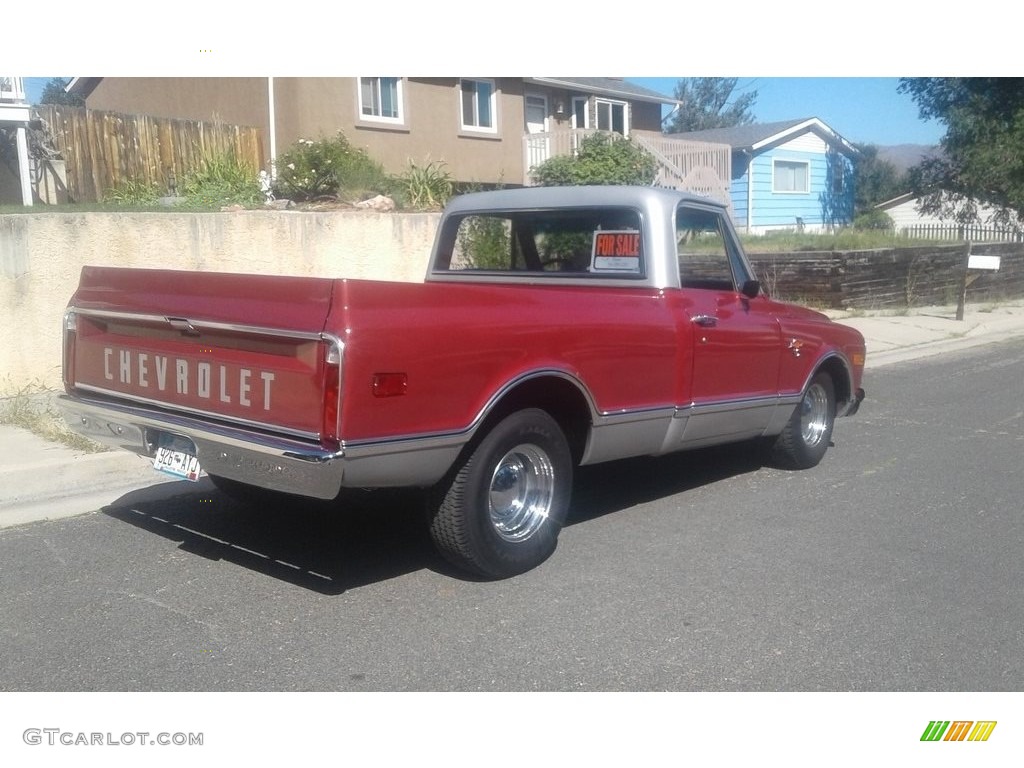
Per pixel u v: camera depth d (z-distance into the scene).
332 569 5.36
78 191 11.89
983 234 28.80
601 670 4.27
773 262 17.56
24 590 4.98
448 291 4.69
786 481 7.35
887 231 28.45
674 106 30.31
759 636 4.61
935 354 14.39
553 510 5.37
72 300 5.57
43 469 6.56
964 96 27.88
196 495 6.62
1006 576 5.43
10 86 11.86
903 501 6.84
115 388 5.31
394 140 18.17
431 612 4.82
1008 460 8.05
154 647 4.39
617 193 6.20
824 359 7.42
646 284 6.07
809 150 31.52
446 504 4.93
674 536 6.02
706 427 6.34
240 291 4.62
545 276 6.57
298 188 12.98
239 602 4.88
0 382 8.45
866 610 4.93
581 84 23.97
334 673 4.20
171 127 12.75
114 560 5.40
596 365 5.42
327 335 4.26
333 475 4.25
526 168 21.59
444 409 4.62
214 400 4.76
